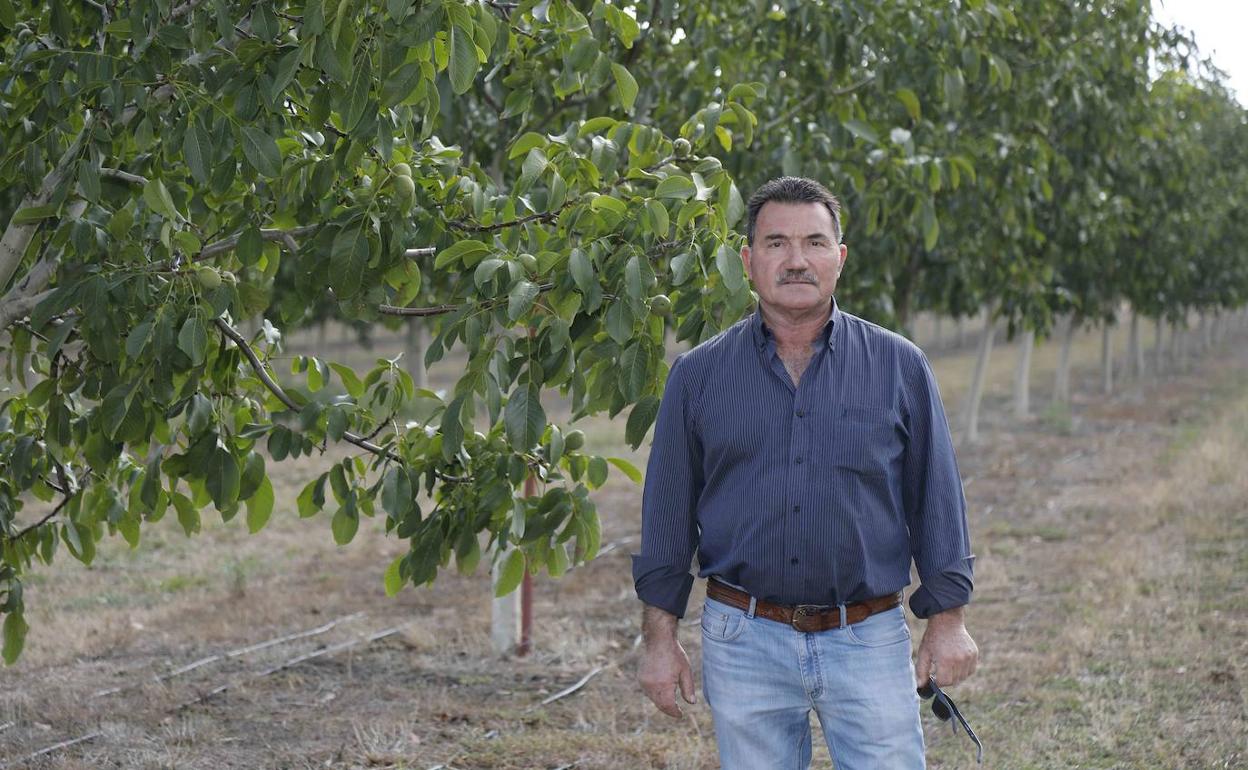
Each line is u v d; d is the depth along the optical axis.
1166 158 12.48
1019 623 6.52
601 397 2.85
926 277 9.48
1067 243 11.20
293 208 3.05
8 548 3.66
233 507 3.19
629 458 14.23
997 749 4.56
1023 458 14.09
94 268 2.83
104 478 3.59
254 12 2.72
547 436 3.26
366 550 9.28
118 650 6.46
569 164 3.05
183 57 2.88
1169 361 32.06
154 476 3.10
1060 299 11.49
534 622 6.89
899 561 2.43
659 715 5.21
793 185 2.39
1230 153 19.33
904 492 2.48
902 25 5.65
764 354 2.40
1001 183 7.38
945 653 2.40
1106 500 10.70
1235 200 18.58
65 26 2.93
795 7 5.33
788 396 2.38
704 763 4.56
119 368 2.94
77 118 3.24
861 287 6.72
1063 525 9.63
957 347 41.84
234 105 2.63
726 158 5.47
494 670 5.99
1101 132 8.71
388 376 3.23
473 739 4.93
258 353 3.47
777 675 2.43
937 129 6.75
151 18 2.67
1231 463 11.95
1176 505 9.87
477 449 3.34
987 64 6.85
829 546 2.35
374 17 2.45
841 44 5.48
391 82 2.42
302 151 3.06
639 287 2.60
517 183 3.13
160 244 3.12
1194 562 7.71
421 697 5.55
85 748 4.86
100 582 8.16
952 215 7.58
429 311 3.06
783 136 5.41
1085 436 16.17
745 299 2.77
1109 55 7.86
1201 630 6.16
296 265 2.96
